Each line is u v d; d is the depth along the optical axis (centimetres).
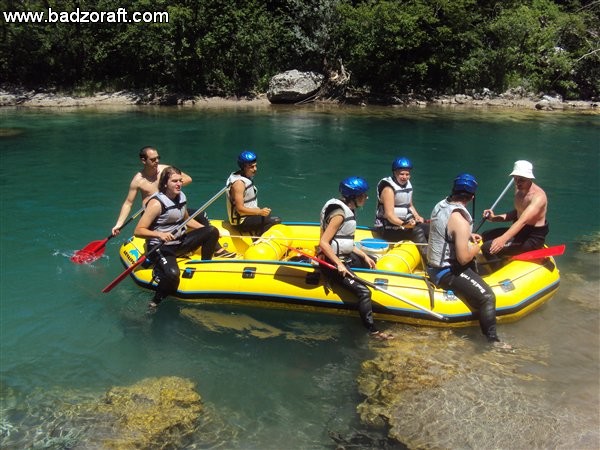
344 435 359
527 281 511
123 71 2034
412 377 418
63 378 416
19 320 496
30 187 881
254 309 526
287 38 2009
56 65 2009
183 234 551
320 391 405
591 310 521
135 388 402
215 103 1867
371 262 520
